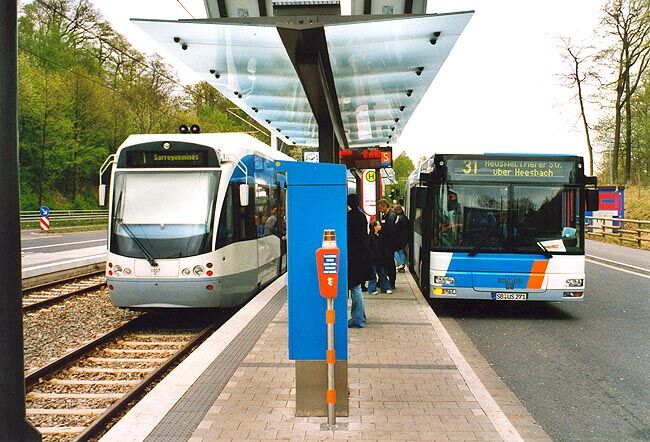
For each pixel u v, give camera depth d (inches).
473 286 432.8
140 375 322.7
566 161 434.9
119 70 2204.7
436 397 227.0
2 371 144.6
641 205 1520.7
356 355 292.8
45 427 242.7
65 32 2091.5
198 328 445.7
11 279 145.5
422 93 442.3
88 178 2171.5
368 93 437.7
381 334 341.4
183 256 414.3
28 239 1362.0
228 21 271.1
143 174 433.4
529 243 432.8
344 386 204.8
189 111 2315.5
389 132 660.1
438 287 437.4
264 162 556.7
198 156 434.6
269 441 183.6
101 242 1259.2
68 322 454.9
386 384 243.9
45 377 314.2
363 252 352.8
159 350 376.2
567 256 429.4
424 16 267.3
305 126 595.5
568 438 209.2
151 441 183.8
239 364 270.8
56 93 1882.4
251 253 488.4
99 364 345.1
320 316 203.3
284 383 242.2
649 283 645.3
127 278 415.8
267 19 271.3
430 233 442.6
